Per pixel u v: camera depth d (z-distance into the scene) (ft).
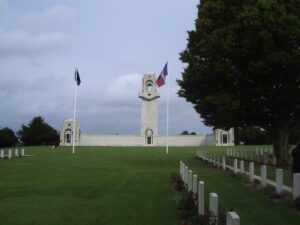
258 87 140.36
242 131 403.95
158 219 58.49
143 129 431.02
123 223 56.13
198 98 150.71
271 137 155.22
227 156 197.77
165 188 88.63
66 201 72.59
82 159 182.09
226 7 142.92
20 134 395.34
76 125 415.64
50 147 328.29
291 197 72.38
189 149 289.53
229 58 139.74
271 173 114.11
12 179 105.19
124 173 119.65
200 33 150.10
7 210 64.59
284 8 133.18
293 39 129.39
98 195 79.51
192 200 62.34
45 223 56.08
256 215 61.05
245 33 132.46
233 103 135.74
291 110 149.69
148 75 433.89
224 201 72.49
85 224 55.67
